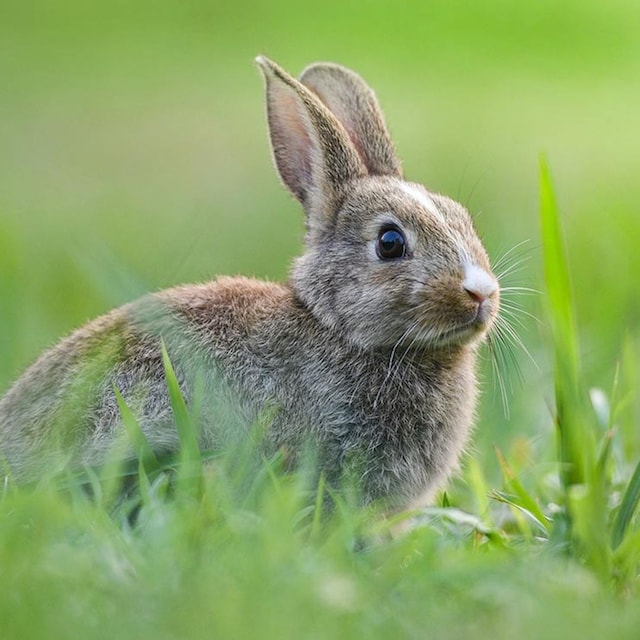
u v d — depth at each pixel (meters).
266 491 9.20
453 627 7.44
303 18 41.00
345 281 10.66
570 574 8.22
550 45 37.75
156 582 7.66
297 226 19.53
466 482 11.43
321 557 8.14
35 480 9.98
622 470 11.17
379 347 10.56
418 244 10.53
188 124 28.92
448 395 10.77
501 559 8.41
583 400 10.12
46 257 18.23
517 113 29.95
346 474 10.13
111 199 22.53
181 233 18.98
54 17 41.72
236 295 10.95
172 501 9.05
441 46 37.69
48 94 31.78
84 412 10.19
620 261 16.84
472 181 22.33
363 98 12.45
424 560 8.27
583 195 21.88
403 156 24.20
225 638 7.13
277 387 10.46
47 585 7.63
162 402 10.20
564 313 9.78
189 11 42.06
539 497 10.85
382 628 7.29
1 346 13.98
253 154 26.16
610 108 30.55
